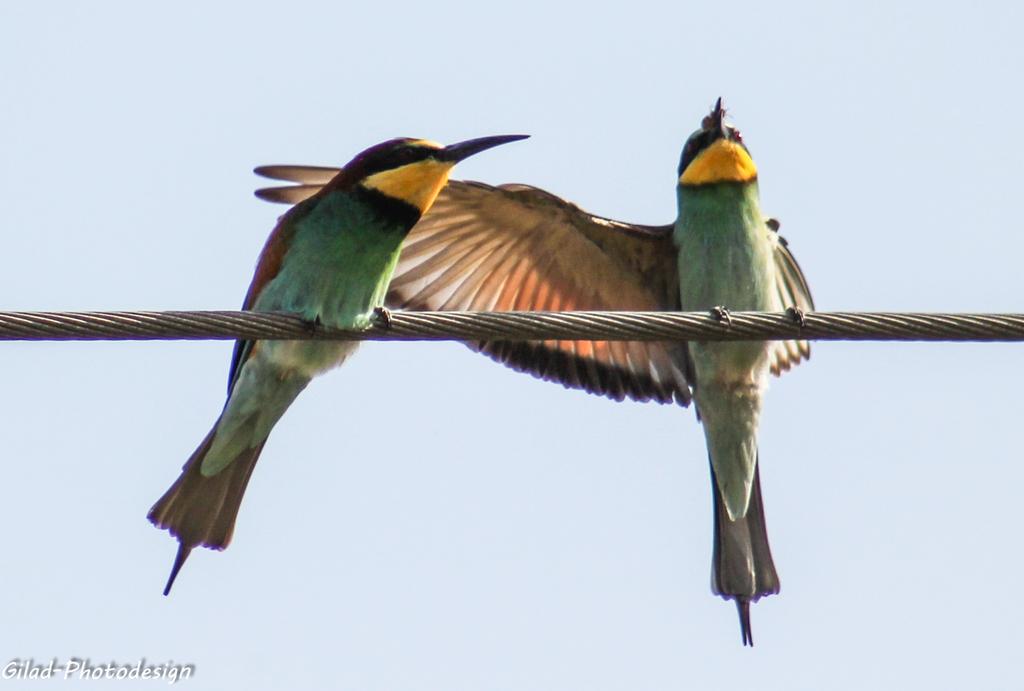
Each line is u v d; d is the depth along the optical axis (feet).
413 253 40.22
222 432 35.27
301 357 34.71
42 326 29.84
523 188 39.04
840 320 31.53
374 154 35.09
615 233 40.27
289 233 35.06
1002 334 31.17
